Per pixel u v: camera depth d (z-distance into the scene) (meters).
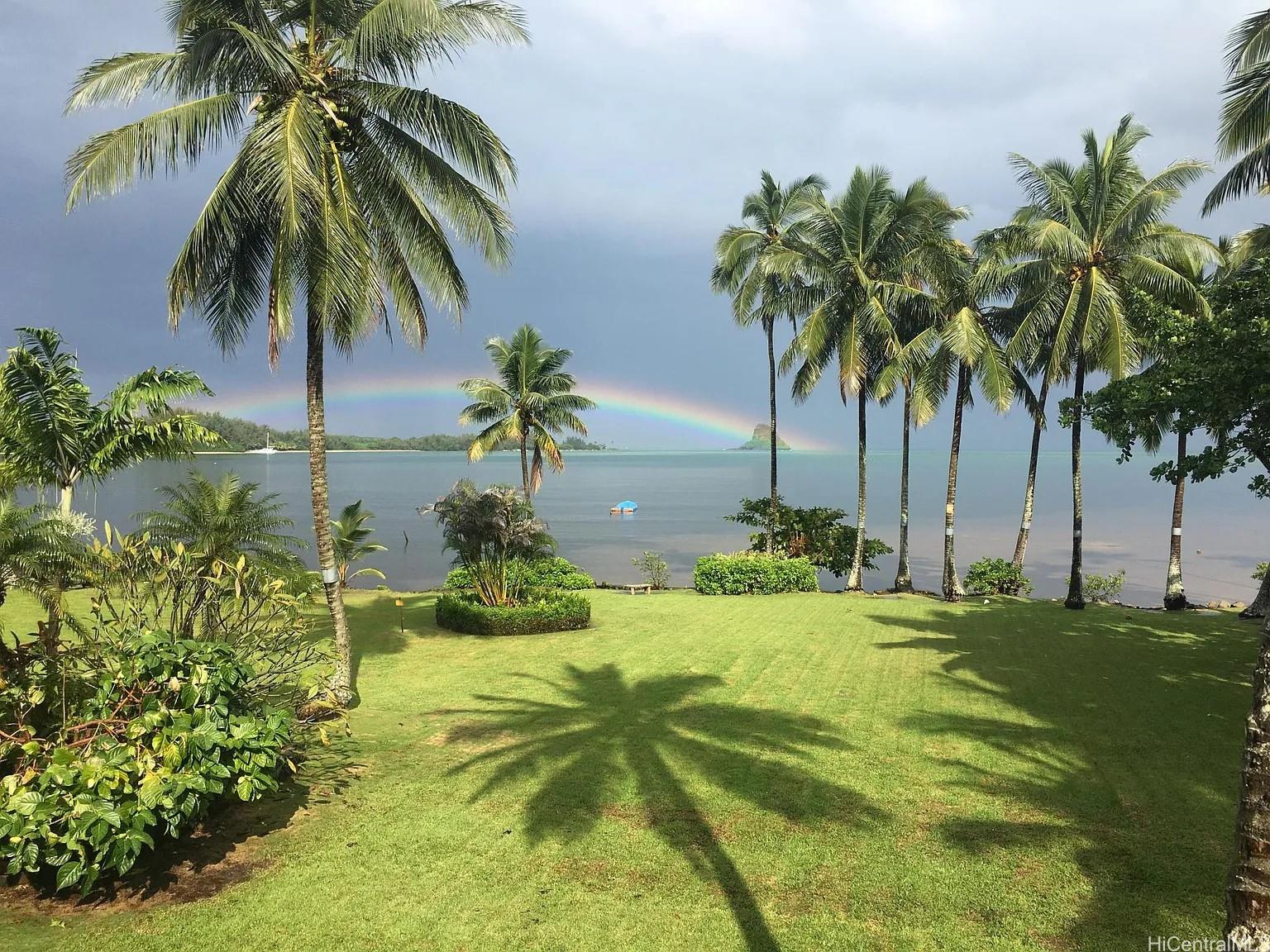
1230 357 11.63
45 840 4.99
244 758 5.92
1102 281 18.66
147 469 121.38
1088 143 19.08
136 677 5.85
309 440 10.82
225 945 4.86
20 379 14.24
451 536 17.61
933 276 22.97
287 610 8.81
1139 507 85.38
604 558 41.53
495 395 29.50
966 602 22.03
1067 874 5.82
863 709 10.55
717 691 11.55
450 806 7.17
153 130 9.18
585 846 6.33
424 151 10.97
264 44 8.64
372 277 10.34
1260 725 2.51
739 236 25.25
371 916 5.23
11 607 17.48
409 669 13.10
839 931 5.07
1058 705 10.74
